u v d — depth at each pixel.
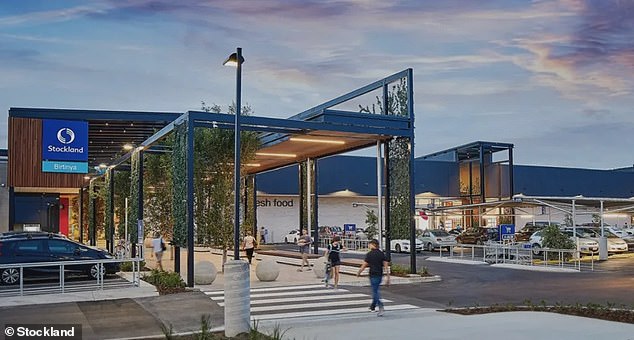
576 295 17.61
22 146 38.75
